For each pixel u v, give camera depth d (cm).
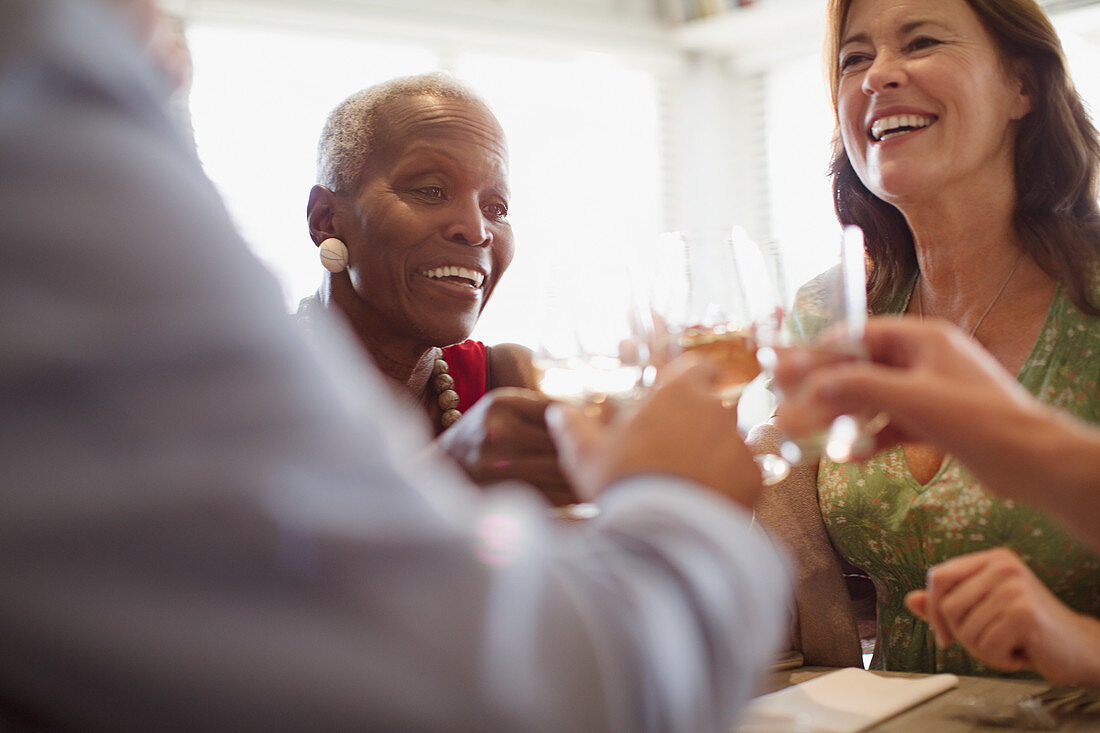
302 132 337
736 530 44
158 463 33
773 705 86
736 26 387
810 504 132
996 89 124
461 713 35
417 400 160
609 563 40
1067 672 82
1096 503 54
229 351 34
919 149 124
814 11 366
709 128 423
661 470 48
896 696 88
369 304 151
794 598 124
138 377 33
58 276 33
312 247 337
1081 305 120
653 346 75
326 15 336
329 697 33
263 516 33
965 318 133
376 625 35
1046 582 116
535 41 375
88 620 32
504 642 36
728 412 52
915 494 124
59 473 32
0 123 35
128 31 40
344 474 36
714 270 76
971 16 124
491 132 150
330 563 34
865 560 130
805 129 404
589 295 75
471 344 167
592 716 36
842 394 57
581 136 397
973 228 128
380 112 147
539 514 44
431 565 36
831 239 84
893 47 127
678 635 39
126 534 33
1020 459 55
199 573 33
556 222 386
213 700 33
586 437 52
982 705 84
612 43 394
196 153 41
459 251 146
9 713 36
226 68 327
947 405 56
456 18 360
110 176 34
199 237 35
